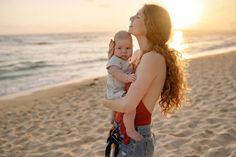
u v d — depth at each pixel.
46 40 66.25
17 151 5.39
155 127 5.64
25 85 13.80
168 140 4.86
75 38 81.81
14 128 6.92
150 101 1.97
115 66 2.03
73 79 15.29
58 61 24.50
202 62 17.14
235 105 6.61
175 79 2.03
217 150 4.30
